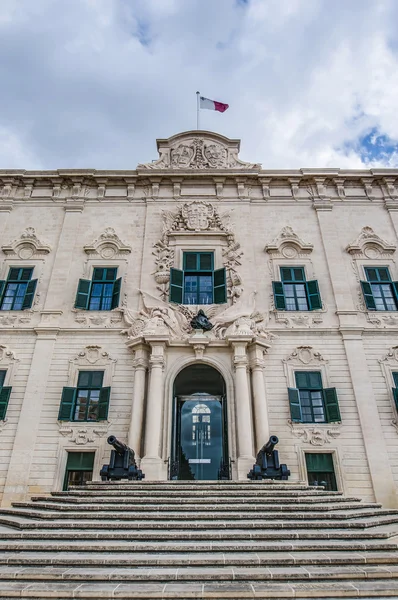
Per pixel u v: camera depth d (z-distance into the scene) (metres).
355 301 16.52
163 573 5.39
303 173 19.23
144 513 7.70
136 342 14.68
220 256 17.44
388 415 14.21
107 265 17.30
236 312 15.78
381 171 19.39
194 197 19.02
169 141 20.47
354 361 15.02
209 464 14.45
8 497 12.80
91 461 13.55
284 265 17.33
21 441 13.62
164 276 16.61
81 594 4.93
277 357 15.16
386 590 5.04
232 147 20.48
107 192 19.28
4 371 14.87
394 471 13.30
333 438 13.81
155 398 13.75
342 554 6.11
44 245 17.50
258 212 18.70
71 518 7.64
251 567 5.72
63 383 14.70
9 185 19.14
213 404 15.40
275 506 8.32
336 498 9.60
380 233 18.22
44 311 15.88
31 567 5.73
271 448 11.73
